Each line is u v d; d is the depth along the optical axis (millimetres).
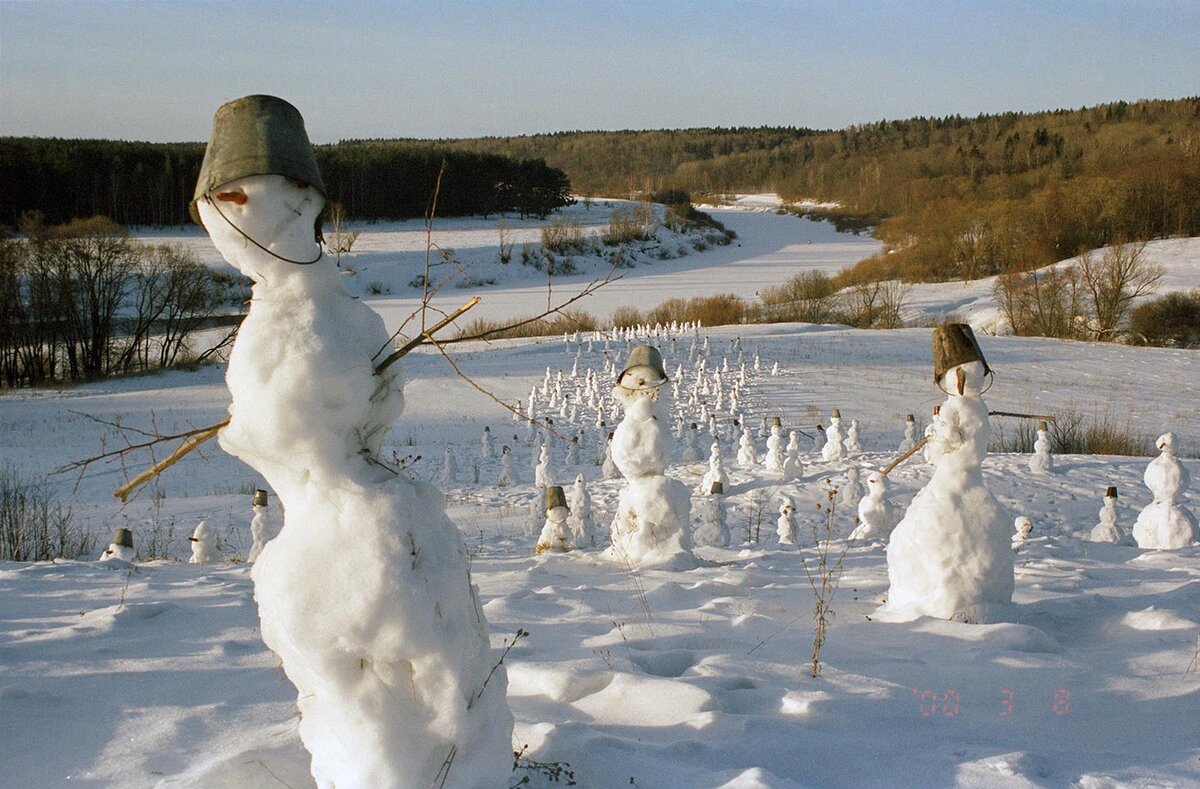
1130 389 47125
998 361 54531
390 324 67688
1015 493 23453
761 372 50156
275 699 5426
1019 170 158250
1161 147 128000
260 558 3904
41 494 23062
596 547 17125
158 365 56188
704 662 6105
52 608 8102
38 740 4777
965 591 7727
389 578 3631
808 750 4680
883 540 16188
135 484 3830
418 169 122375
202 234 96438
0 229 67688
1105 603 8359
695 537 17359
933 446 8008
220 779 4137
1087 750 4941
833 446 28547
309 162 3871
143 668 6031
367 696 3711
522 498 24875
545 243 105250
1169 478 15242
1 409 41281
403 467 4184
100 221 61688
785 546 14070
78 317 59062
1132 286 72875
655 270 115688
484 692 3902
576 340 60062
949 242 96375
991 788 4254
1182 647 6855
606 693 5406
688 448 31922
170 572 10680
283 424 3684
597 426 37125
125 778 4344
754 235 159750
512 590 9047
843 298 84875
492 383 47188
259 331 3770
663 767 4402
